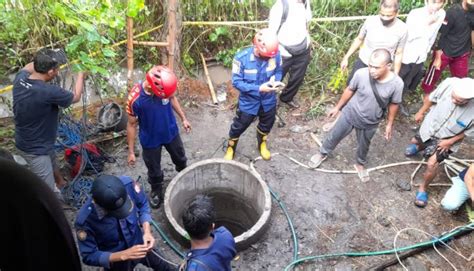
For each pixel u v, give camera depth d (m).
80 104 5.05
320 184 4.43
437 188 4.41
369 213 4.16
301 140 4.94
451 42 4.88
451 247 3.88
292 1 4.46
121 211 2.36
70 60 4.69
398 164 4.67
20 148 3.49
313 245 3.87
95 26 4.23
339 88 5.52
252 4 6.09
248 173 4.11
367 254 3.79
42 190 0.54
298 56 4.72
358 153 4.41
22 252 0.53
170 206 3.80
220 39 6.06
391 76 3.72
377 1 6.02
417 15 4.54
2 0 4.80
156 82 3.17
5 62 5.35
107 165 4.49
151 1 5.30
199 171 4.15
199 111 5.27
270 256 3.74
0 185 0.52
